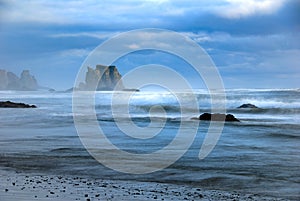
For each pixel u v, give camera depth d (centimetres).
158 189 933
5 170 1179
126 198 805
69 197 786
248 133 2328
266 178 1066
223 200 827
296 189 948
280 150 1617
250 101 5319
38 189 870
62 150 1602
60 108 5416
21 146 1727
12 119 3550
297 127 2677
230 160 1363
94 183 986
